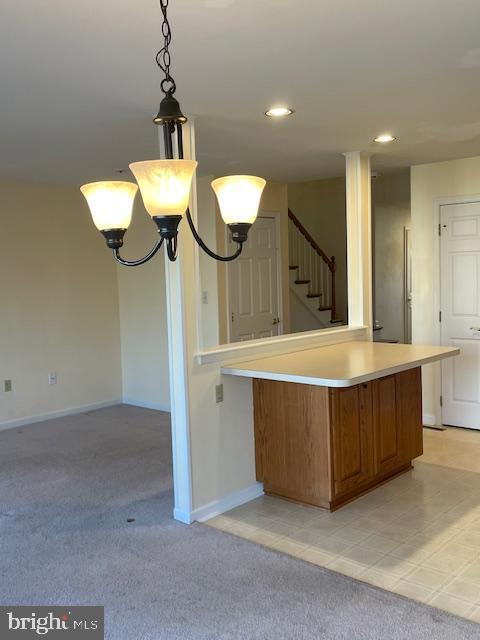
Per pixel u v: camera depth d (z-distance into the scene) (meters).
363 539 3.06
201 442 3.36
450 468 4.12
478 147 4.31
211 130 3.66
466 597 2.48
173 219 1.75
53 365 5.85
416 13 2.07
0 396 5.45
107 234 1.92
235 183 1.95
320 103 3.12
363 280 4.56
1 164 4.61
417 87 2.90
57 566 2.83
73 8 1.96
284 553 2.92
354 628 2.27
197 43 2.29
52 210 5.79
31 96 2.90
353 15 2.07
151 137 3.75
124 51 2.35
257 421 3.68
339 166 4.99
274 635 2.24
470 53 2.46
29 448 4.86
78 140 3.82
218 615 2.38
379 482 3.84
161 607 2.45
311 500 3.51
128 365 6.40
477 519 3.29
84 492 3.85
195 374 3.31
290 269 7.24
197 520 3.35
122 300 6.35
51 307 5.81
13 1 1.90
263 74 2.66
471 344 4.96
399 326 8.01
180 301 3.22
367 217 4.55
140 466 4.36
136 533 3.19
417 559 2.83
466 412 5.05
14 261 5.51
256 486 3.73
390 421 3.82
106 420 5.74
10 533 3.22
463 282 4.95
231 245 5.59
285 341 3.88
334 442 3.35
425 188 5.06
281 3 1.96
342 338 4.40
